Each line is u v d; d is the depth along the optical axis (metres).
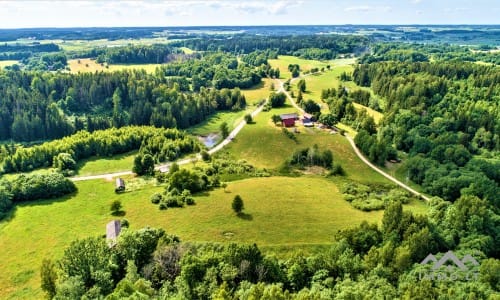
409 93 191.62
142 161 128.38
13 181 111.12
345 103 188.50
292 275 64.19
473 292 56.66
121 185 114.25
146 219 92.00
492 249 75.44
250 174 129.88
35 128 169.88
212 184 113.06
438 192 116.44
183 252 67.69
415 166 128.38
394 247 69.25
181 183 107.25
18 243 86.00
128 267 63.06
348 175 131.50
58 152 136.75
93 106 199.50
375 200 107.94
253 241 80.81
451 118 165.00
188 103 188.38
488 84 183.88
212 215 92.38
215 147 154.12
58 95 199.62
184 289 58.66
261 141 155.75
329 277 63.34
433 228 76.88
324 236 84.19
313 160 138.88
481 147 154.38
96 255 63.88
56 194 110.38
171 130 158.62
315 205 101.19
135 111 180.88
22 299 68.12
